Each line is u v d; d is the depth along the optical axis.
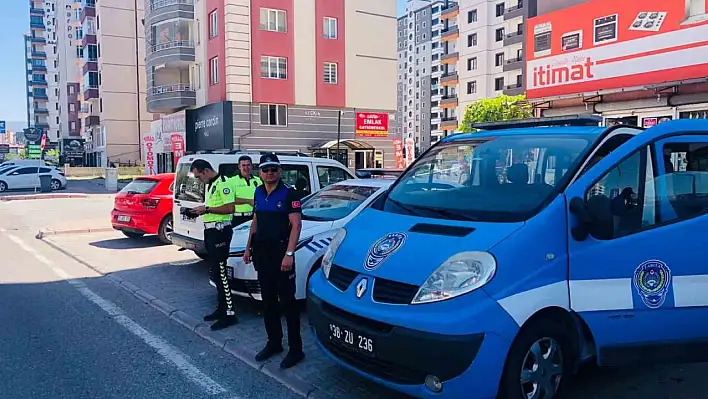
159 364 4.75
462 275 3.28
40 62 96.12
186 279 8.09
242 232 6.37
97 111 57.50
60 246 11.20
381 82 34.56
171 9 33.31
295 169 8.78
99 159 56.09
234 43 29.55
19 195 26.39
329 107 32.69
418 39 94.62
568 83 17.52
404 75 99.12
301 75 31.58
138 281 7.93
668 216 3.89
